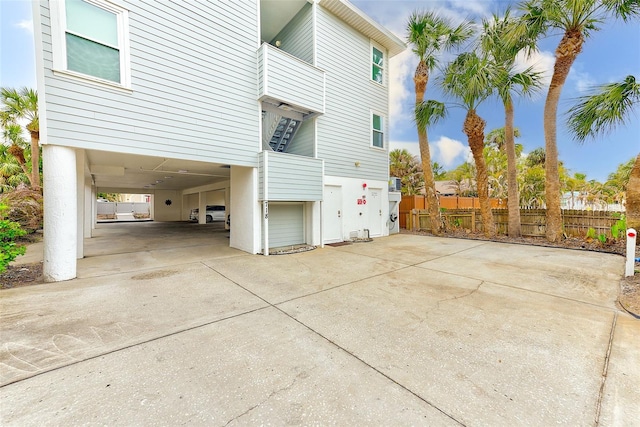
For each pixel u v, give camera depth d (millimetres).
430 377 2035
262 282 4543
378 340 2605
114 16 4836
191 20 5805
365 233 9742
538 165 21328
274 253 7008
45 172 4355
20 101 11547
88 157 6391
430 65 10117
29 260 5906
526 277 4742
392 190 11867
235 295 3896
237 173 7762
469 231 10914
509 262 5898
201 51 5965
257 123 6973
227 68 6398
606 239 7367
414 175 24406
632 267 4617
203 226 15797
